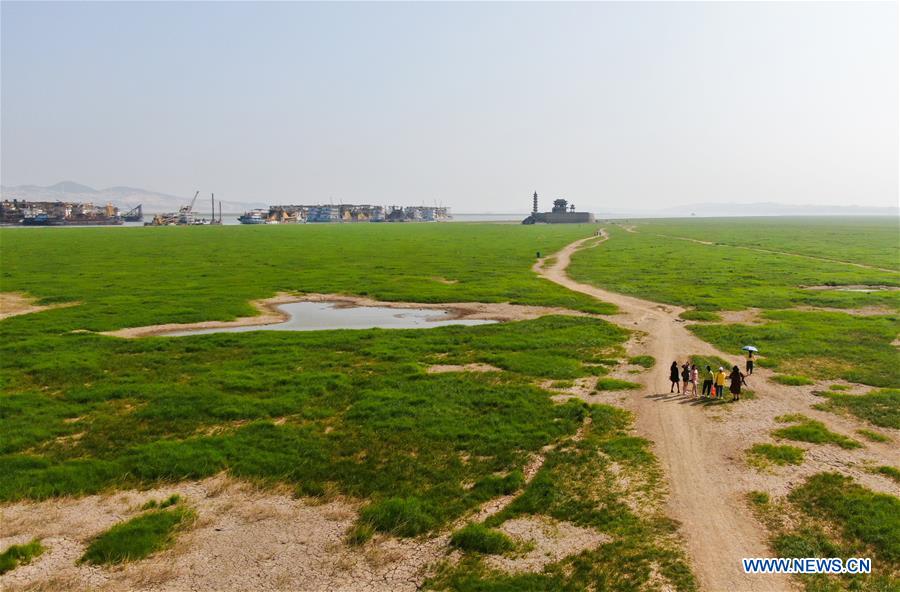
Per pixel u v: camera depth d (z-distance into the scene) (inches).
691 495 798.5
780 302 2385.6
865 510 741.9
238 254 4483.3
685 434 1007.6
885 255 4431.6
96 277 3068.4
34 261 3826.3
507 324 1972.2
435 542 703.1
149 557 670.5
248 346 1644.9
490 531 708.7
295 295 2652.6
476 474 870.4
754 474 856.3
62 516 758.5
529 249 5103.3
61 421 1069.1
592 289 2807.6
